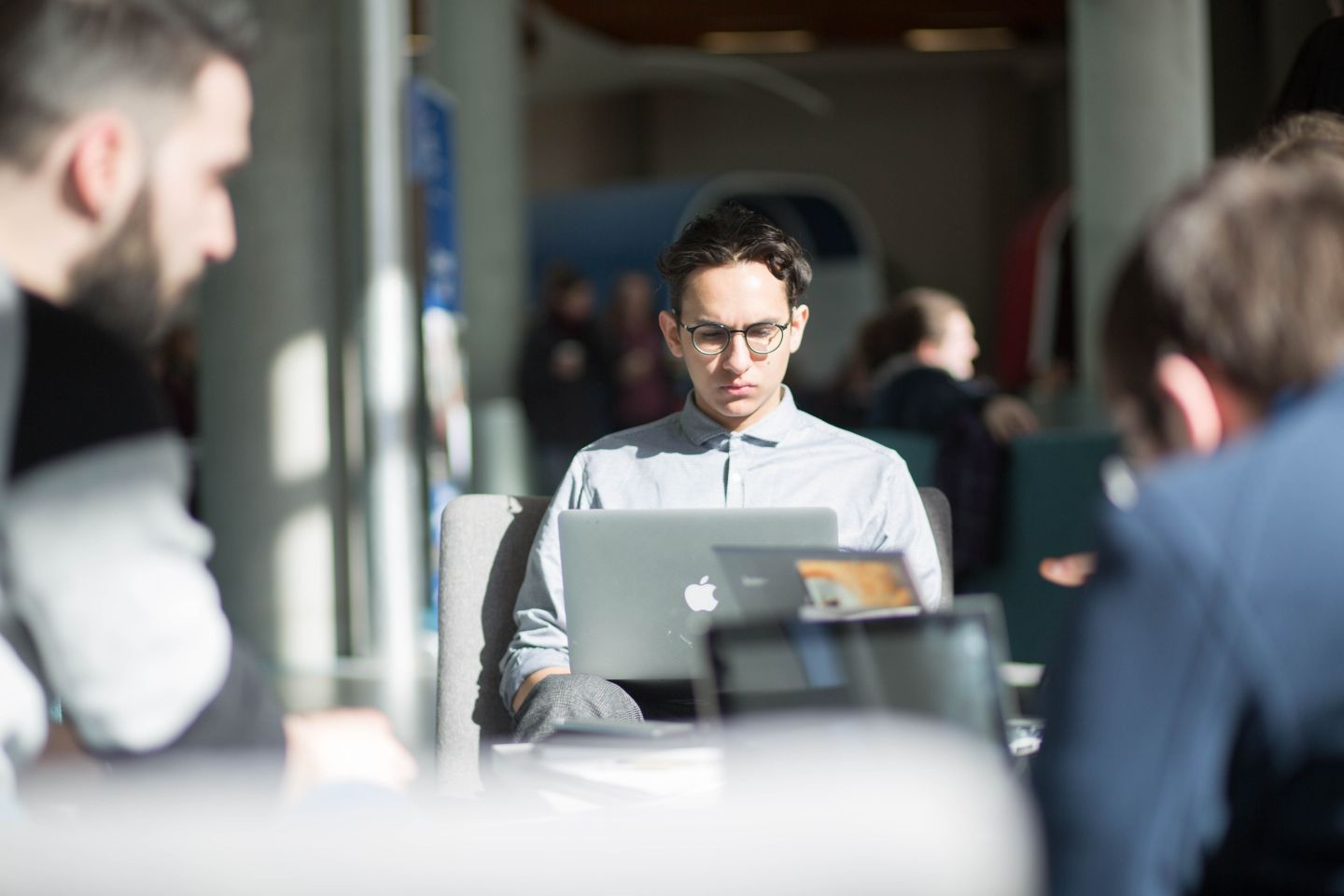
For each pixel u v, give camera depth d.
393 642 7.36
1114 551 1.13
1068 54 19.23
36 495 1.22
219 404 7.48
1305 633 1.07
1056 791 1.11
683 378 12.00
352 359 7.45
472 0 11.90
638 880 0.90
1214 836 1.11
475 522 2.81
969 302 20.36
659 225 17.02
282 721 1.34
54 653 1.24
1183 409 1.21
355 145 7.36
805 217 20.17
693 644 2.45
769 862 0.90
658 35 18.08
